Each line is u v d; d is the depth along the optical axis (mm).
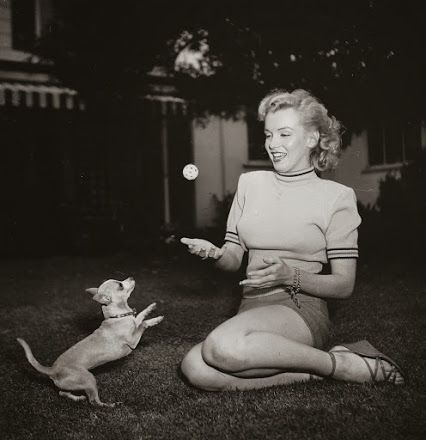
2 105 11539
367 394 2619
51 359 3861
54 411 2797
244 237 2951
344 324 4371
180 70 11648
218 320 4848
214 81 11141
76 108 11891
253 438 2248
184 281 7344
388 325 4324
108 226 12047
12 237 12297
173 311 5301
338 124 3004
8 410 2828
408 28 8438
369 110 9859
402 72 9055
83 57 11445
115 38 11164
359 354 2805
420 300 5316
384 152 13008
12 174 12516
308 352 2621
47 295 6812
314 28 9102
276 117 2842
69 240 12258
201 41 10734
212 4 9812
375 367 2797
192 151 13961
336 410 2457
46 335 4633
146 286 7047
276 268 2584
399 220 11500
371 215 12023
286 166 2854
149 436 2371
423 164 11945
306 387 2771
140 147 13828
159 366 3525
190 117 12953
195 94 11742
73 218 12328
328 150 2949
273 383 2832
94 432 2477
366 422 2314
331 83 9625
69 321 5215
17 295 6863
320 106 2883
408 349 3576
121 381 3238
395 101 9602
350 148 12922
